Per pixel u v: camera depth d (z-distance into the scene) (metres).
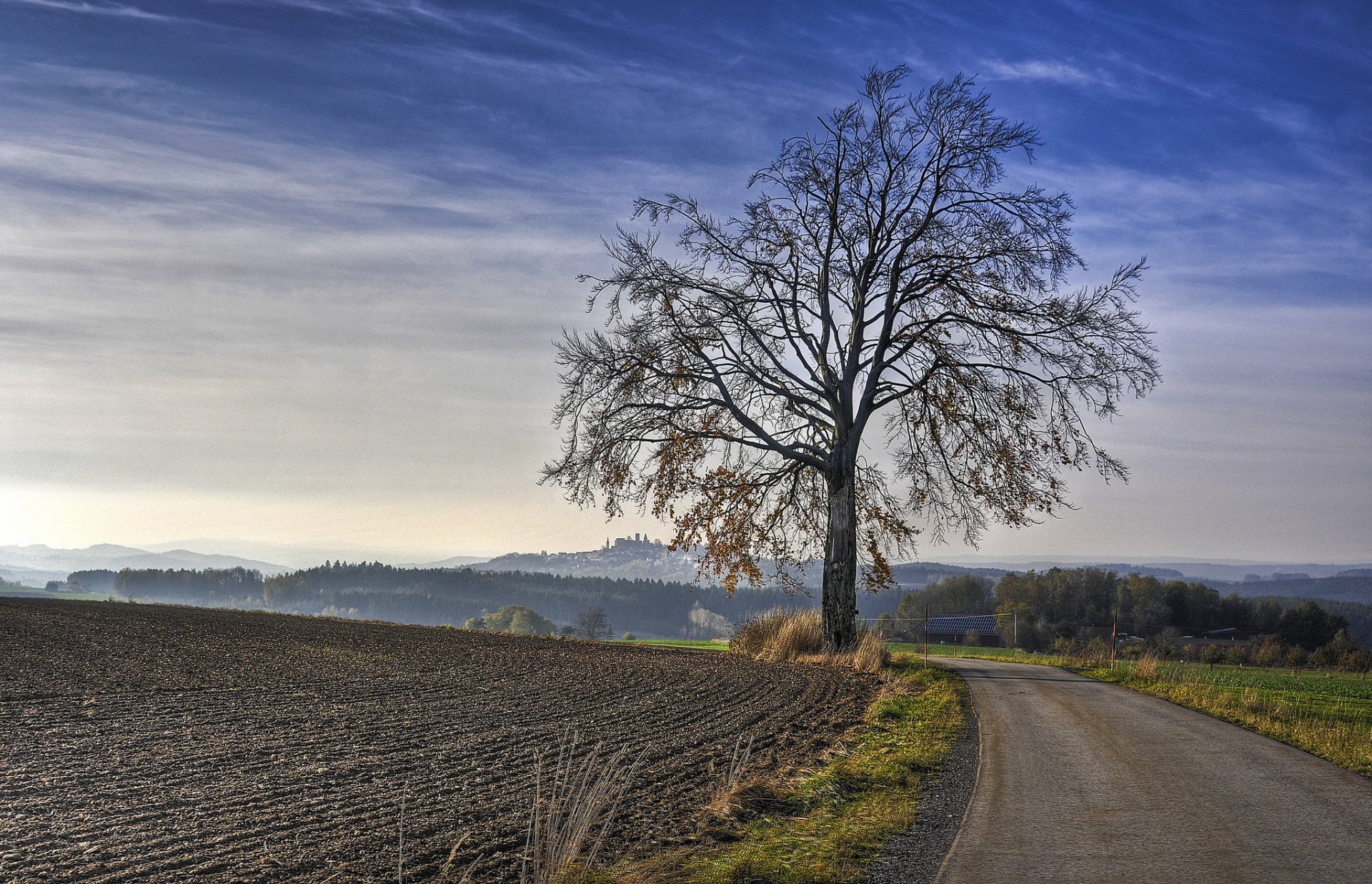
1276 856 7.19
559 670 21.70
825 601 26.42
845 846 7.37
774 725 13.40
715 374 27.09
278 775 9.97
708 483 27.59
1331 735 12.98
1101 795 9.25
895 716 14.52
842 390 27.34
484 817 8.24
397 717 14.10
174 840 7.53
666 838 7.59
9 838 7.62
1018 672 24.09
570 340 26.55
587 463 26.00
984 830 7.95
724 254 28.02
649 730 12.99
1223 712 15.44
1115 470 25.47
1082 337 25.50
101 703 15.27
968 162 26.41
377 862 6.96
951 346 26.31
